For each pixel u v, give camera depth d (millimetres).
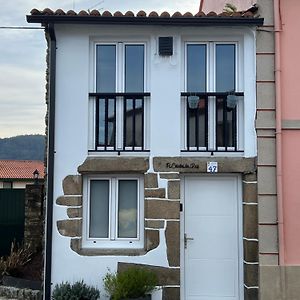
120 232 7234
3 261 8828
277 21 7051
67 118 7090
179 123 7109
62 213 7004
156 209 7027
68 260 6961
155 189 7047
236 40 7254
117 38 7242
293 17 7125
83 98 7113
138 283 6523
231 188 7254
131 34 7172
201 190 7250
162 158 7062
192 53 7316
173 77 7141
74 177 7051
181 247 7172
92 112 7199
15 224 10547
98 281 6953
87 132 7102
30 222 9539
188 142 7164
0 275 8438
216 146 7172
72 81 7117
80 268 6953
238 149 7152
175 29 7137
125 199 7277
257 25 7035
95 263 6965
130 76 7285
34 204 9578
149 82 7211
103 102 7223
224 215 7223
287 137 7000
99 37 7227
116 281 6566
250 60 7129
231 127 7191
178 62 7148
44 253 7074
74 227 6992
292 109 7027
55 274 6949
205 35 7203
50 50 7066
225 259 7172
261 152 6980
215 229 7199
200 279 7152
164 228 7004
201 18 6898
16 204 10594
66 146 7066
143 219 7188
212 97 7227
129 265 6961
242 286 7098
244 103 7117
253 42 7129
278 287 6805
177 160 7055
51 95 7039
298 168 6953
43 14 6840
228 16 6918
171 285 6941
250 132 7066
